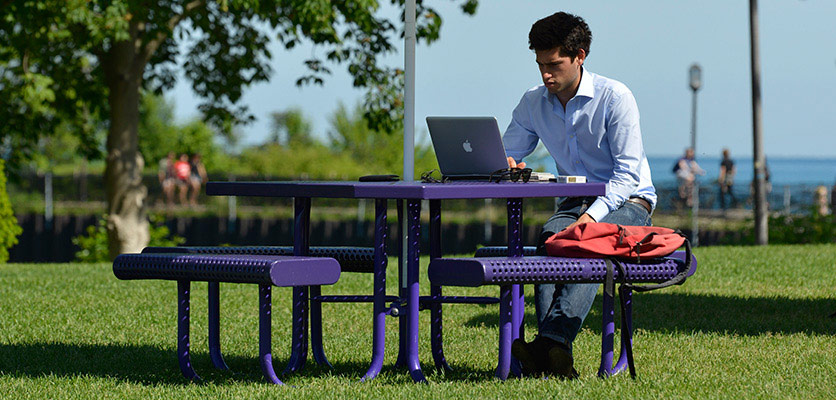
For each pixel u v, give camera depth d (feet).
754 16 110.11
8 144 120.67
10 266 72.95
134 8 90.22
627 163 26.43
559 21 26.17
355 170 225.35
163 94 119.14
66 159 251.80
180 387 25.25
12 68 101.55
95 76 115.03
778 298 46.44
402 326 28.17
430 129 26.40
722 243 115.24
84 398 24.14
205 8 105.81
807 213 113.39
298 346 27.53
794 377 25.81
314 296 29.17
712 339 33.76
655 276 24.49
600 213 25.71
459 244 163.63
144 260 26.14
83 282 54.49
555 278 23.35
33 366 29.48
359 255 28.66
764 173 109.91
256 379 26.53
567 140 27.25
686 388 24.27
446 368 27.58
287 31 104.58
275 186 24.93
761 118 110.01
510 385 24.03
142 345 33.55
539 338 24.90
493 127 25.71
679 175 146.72
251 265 23.41
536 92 27.86
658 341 33.42
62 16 91.15
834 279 55.11
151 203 191.83
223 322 39.37
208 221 181.98
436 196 22.52
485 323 38.78
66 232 185.16
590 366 28.35
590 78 26.81
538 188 23.75
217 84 119.03
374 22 102.99
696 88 146.72
